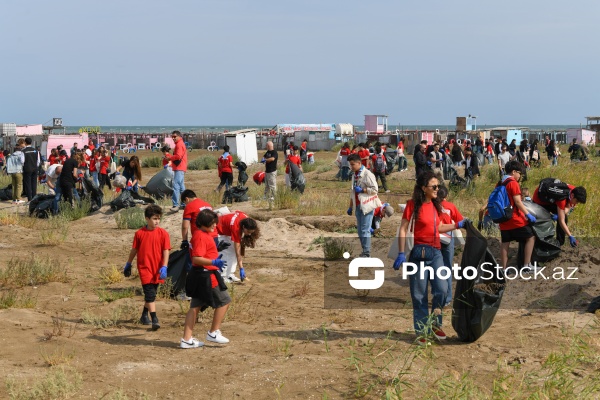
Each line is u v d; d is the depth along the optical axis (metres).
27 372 6.50
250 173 38.38
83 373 6.53
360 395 5.84
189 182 34.03
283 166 38.81
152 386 6.17
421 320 7.38
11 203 22.23
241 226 10.88
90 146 38.12
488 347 7.23
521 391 5.84
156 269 8.39
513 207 9.80
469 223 7.39
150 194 21.25
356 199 12.43
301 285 11.00
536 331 7.79
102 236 16.17
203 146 82.31
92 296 10.20
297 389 6.04
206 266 7.38
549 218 10.12
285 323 8.59
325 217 17.16
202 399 5.86
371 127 77.44
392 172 34.47
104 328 8.32
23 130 64.12
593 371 6.44
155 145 82.44
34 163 22.48
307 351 7.25
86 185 19.77
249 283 11.11
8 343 7.51
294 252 14.14
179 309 9.32
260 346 7.45
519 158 28.58
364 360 6.79
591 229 12.41
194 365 6.78
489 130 74.38
